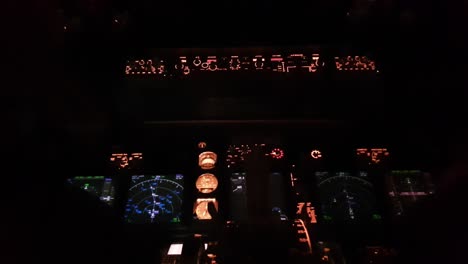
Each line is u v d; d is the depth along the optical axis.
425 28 3.09
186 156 3.52
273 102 3.61
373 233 3.09
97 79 3.21
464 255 1.43
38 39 2.11
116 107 3.52
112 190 3.32
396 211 3.20
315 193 3.32
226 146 3.57
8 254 1.31
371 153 3.53
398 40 3.47
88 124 3.08
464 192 1.51
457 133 2.90
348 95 3.61
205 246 2.89
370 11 3.70
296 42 4.04
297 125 3.68
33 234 1.40
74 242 1.57
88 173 3.29
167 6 3.92
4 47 1.79
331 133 3.65
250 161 3.43
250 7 4.06
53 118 2.42
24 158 1.72
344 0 3.89
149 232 3.08
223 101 3.59
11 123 1.75
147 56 3.64
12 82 1.83
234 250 2.75
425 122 3.23
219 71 3.59
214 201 3.25
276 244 2.81
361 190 3.35
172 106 3.62
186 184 3.35
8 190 1.42
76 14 3.05
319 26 4.05
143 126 3.63
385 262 2.71
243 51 3.71
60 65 2.48
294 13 4.04
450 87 2.94
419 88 3.24
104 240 1.77
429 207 1.65
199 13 4.01
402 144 3.52
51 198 1.55
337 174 3.44
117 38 3.53
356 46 3.69
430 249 1.57
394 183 3.36
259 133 3.63
